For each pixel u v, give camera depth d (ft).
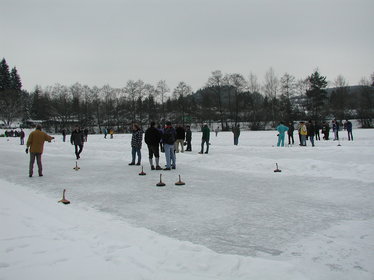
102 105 340.80
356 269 13.71
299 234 18.29
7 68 428.56
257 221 21.03
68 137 177.99
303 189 30.55
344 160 46.98
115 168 49.70
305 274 13.37
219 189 31.78
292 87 265.95
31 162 42.45
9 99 342.64
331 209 23.38
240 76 271.90
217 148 76.95
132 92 327.88
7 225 18.94
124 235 18.07
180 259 14.20
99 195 30.19
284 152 61.93
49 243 16.11
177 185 34.32
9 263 13.55
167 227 20.17
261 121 248.93
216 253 14.65
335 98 275.80
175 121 286.46
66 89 395.34
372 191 28.35
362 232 18.26
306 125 78.79
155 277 12.60
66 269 13.01
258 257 15.25
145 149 77.15
